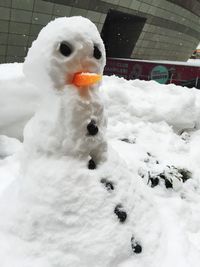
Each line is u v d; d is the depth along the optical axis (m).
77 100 0.41
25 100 0.88
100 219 0.42
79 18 0.43
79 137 0.42
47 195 0.41
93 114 0.43
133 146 0.90
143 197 0.50
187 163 0.84
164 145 0.95
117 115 1.06
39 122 0.44
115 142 0.92
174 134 1.03
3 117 0.88
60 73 0.41
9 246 0.41
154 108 1.09
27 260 0.39
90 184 0.43
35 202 0.42
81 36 0.41
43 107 0.44
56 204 0.41
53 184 0.42
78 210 0.41
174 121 1.09
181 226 0.56
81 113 0.42
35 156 0.44
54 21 0.43
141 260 0.43
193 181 0.74
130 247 0.43
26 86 0.88
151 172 0.71
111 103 1.07
